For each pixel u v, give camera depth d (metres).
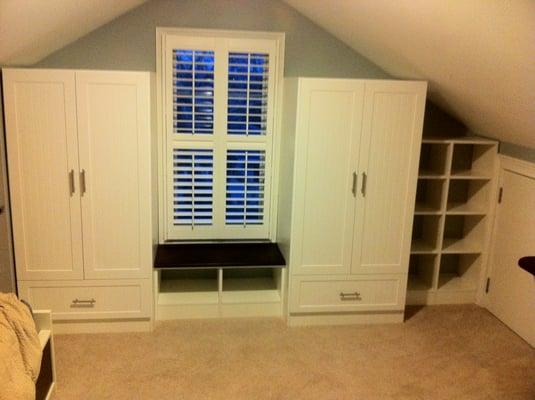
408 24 2.58
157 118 3.58
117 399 2.61
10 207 3.08
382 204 3.34
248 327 3.41
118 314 3.30
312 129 3.17
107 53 3.46
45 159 3.04
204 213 3.77
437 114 3.88
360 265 3.42
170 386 2.73
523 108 2.75
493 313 3.70
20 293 3.19
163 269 3.54
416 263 4.10
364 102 3.17
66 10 2.57
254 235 3.86
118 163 3.10
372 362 3.02
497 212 3.65
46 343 2.48
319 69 3.67
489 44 2.25
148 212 3.19
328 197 3.28
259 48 3.57
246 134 3.69
